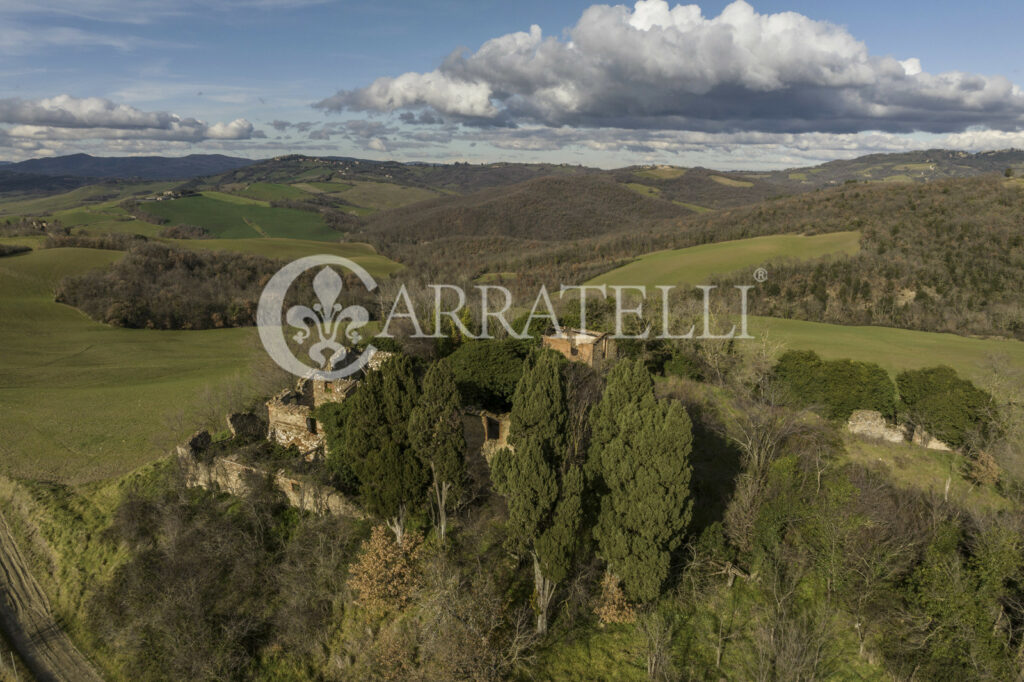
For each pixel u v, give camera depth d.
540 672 20.66
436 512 25.86
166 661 22.58
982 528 24.12
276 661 22.64
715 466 31.94
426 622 21.66
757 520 25.84
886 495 27.55
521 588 23.66
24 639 24.16
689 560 24.67
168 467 32.03
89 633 24.39
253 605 24.25
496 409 33.75
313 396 32.81
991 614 20.41
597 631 22.36
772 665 20.78
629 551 21.27
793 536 25.84
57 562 27.56
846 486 25.48
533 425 22.33
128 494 29.56
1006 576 21.92
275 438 30.95
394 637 22.08
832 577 24.12
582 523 23.03
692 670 21.06
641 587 21.19
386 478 23.77
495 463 22.52
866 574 22.83
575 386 30.91
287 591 24.48
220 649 22.56
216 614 23.83
